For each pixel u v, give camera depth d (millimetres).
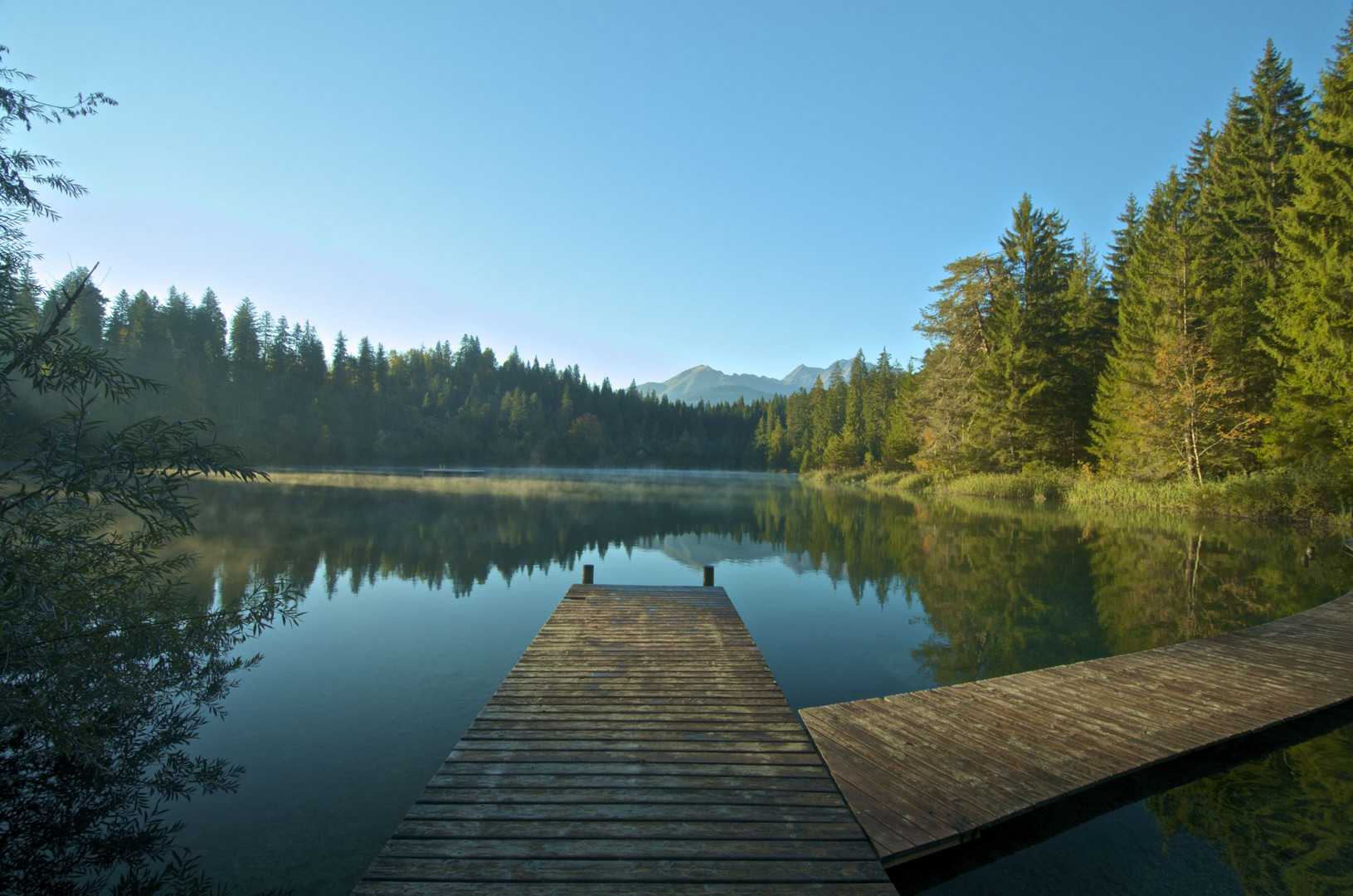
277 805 4227
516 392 91938
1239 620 9016
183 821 4020
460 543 16047
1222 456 22625
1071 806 4227
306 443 66500
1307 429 18438
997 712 5211
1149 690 5746
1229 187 28438
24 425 3523
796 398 96125
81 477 3502
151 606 4492
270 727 5496
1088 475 27750
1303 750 4961
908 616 9398
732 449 112062
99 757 4266
